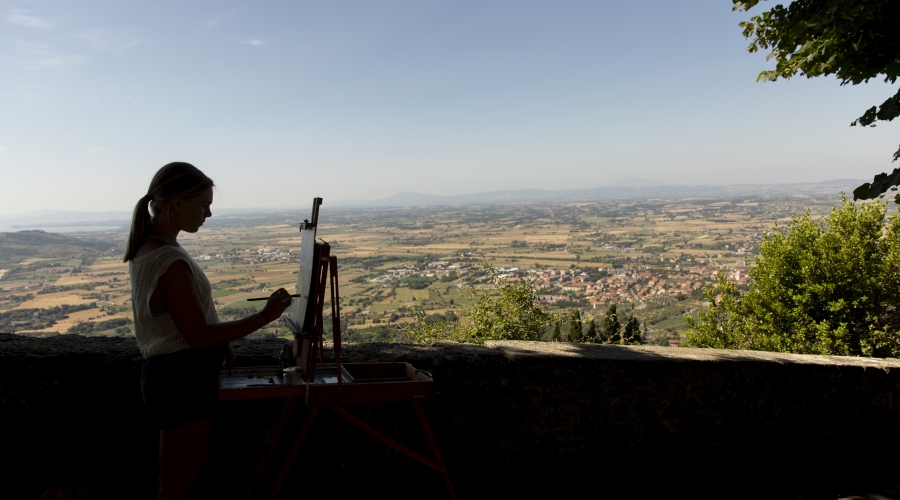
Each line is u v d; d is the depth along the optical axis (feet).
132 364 7.45
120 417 7.48
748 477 9.70
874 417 10.38
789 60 13.33
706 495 9.32
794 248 25.04
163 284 5.39
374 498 8.34
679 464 9.37
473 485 8.68
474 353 8.64
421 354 8.45
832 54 11.94
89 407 7.41
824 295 23.67
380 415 8.23
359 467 8.25
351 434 8.16
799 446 9.97
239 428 7.75
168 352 5.49
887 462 10.51
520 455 8.79
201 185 5.76
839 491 9.70
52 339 7.97
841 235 24.17
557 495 8.91
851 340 23.40
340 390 6.07
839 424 10.17
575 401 8.87
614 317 34.35
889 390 10.40
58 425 7.36
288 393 6.00
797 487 9.73
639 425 9.14
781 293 25.27
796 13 12.44
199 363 5.59
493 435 8.66
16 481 7.29
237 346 8.34
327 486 8.15
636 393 9.07
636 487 9.21
